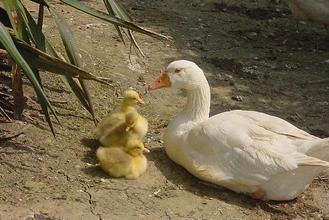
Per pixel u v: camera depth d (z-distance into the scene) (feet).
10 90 22.08
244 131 18.49
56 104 22.29
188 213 17.63
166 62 27.02
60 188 18.07
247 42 30.40
